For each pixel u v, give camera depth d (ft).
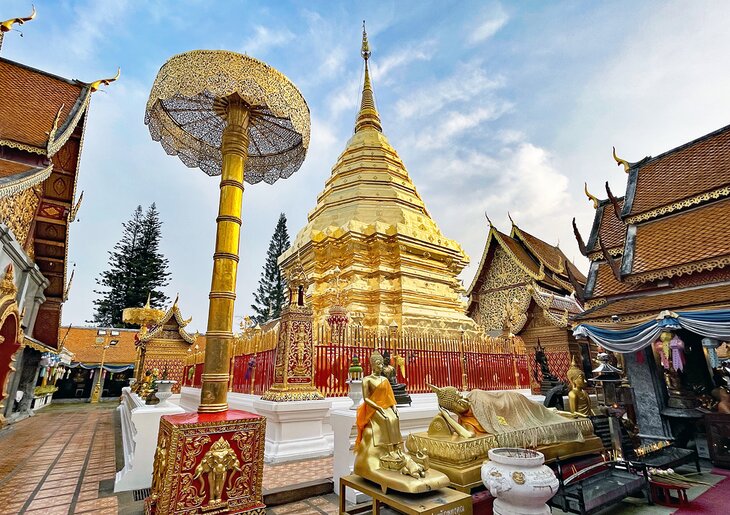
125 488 18.10
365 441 13.91
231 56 14.66
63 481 20.01
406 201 56.34
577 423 20.04
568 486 16.15
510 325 64.59
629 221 33.58
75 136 42.32
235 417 13.09
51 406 84.94
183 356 65.57
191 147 19.62
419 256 49.34
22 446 31.65
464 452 14.66
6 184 26.96
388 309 44.24
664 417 29.35
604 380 26.30
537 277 74.28
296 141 20.20
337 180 61.77
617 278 31.48
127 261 143.33
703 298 25.53
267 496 16.24
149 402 22.93
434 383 33.94
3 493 17.78
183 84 13.89
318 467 20.70
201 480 11.89
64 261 49.90
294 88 15.93
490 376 38.55
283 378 24.31
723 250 25.82
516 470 11.57
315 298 45.68
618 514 16.87
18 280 41.04
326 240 48.88
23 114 34.88
